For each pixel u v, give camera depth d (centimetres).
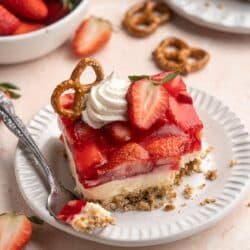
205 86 66
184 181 56
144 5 73
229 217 55
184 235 51
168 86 56
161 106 54
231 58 69
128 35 71
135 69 68
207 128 59
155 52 68
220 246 53
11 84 63
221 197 53
